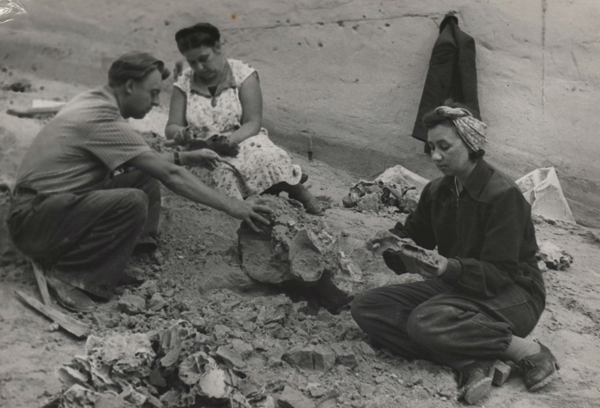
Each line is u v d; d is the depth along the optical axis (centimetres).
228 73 453
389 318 333
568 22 736
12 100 604
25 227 334
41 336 312
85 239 339
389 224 504
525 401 317
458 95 710
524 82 734
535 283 338
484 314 320
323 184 645
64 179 339
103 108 341
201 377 274
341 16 730
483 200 320
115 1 727
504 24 735
